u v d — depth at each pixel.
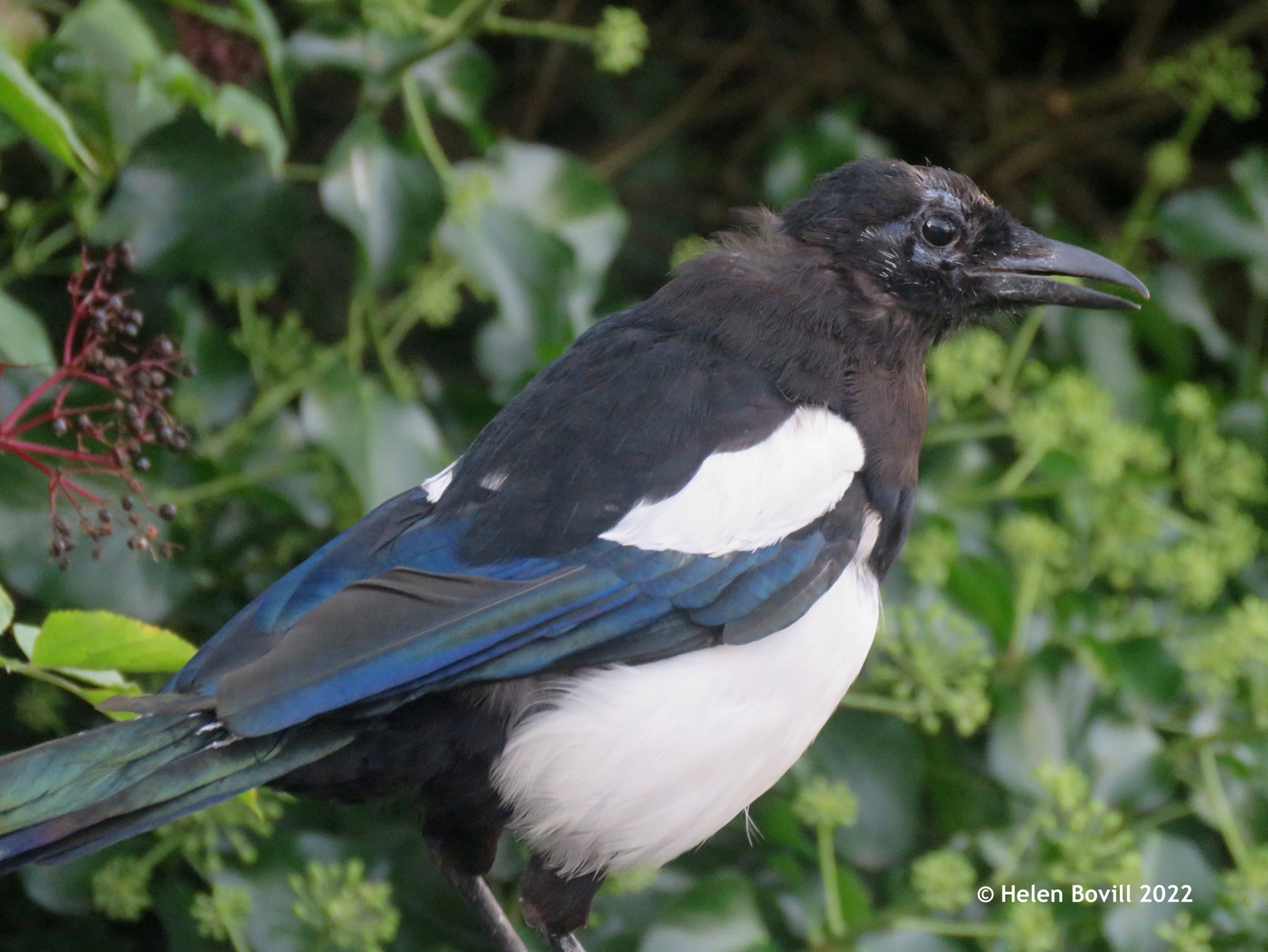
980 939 8.99
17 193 9.48
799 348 7.01
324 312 10.77
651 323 7.10
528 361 9.09
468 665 6.00
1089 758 9.16
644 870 8.73
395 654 5.82
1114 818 8.43
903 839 8.91
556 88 12.59
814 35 12.71
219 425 8.73
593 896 6.78
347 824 9.00
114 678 5.95
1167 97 12.58
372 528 6.47
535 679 6.26
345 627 5.82
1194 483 9.77
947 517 9.56
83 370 6.62
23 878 8.27
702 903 8.32
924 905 8.55
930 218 7.42
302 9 9.27
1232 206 10.68
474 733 6.19
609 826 6.45
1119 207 13.17
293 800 8.94
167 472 8.42
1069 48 13.02
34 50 7.49
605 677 6.30
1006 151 12.70
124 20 7.48
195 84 7.46
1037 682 9.14
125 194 8.22
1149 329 11.07
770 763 6.67
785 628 6.56
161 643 5.76
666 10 12.75
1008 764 9.02
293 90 11.28
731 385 6.80
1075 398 9.43
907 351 7.33
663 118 12.39
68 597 7.91
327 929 7.93
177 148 8.27
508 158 9.10
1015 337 10.70
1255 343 11.08
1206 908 9.01
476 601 6.08
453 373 11.09
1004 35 13.14
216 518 9.08
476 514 6.41
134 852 8.45
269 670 5.62
